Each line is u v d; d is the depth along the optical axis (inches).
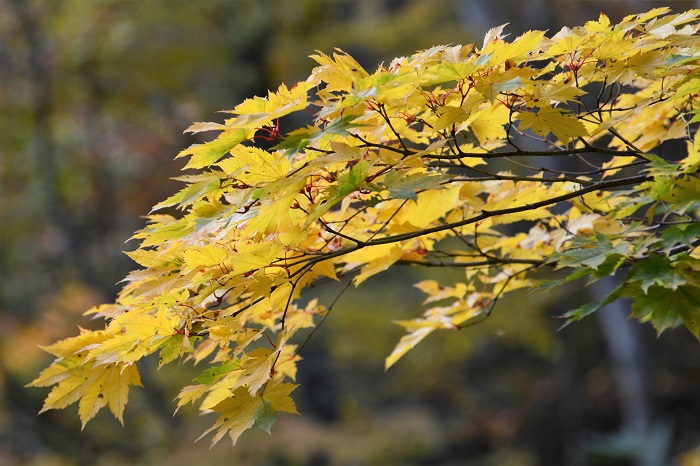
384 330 361.7
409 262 97.0
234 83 442.6
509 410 498.6
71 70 415.8
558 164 272.1
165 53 415.8
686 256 78.0
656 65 73.9
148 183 428.1
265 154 68.4
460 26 411.2
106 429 390.9
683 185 78.0
